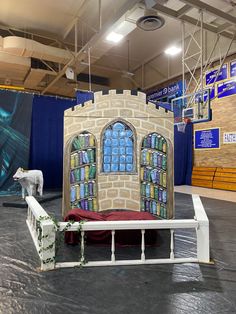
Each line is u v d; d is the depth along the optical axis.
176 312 1.95
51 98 8.44
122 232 3.31
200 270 2.64
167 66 11.48
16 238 3.60
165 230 4.00
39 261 2.82
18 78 11.46
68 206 4.48
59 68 10.61
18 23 8.85
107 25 6.72
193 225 2.83
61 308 1.99
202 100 7.90
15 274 2.52
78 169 4.53
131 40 10.41
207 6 6.31
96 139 4.54
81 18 8.47
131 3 5.72
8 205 5.74
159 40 10.43
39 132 8.25
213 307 2.01
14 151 7.61
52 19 8.62
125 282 2.38
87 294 2.18
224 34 7.93
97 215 3.51
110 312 1.94
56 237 2.79
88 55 8.55
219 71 8.62
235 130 8.81
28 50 8.33
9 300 2.08
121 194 4.51
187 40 10.20
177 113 9.13
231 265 2.77
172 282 2.39
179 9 7.21
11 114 7.61
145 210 4.48
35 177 6.27
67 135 4.60
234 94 8.79
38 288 2.26
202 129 10.22
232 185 8.83
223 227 4.28
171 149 4.57
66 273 2.54
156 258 2.94
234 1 7.00
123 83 13.83
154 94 12.41
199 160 10.44
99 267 2.68
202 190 9.09
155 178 4.51
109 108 4.57
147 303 2.06
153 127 4.59
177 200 6.99
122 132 4.57
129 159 4.56
